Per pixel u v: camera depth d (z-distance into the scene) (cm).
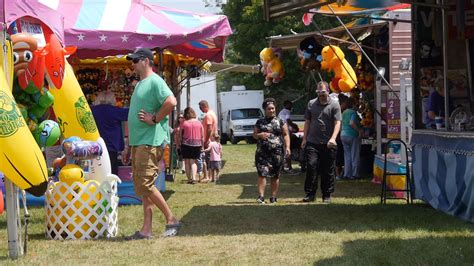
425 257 647
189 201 1148
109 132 1087
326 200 1113
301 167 1691
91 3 1117
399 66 1358
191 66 1875
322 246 718
